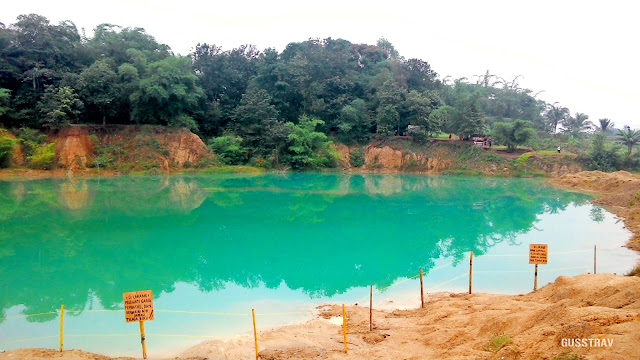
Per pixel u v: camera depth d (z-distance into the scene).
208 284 17.08
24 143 50.94
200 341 12.09
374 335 11.90
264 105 62.72
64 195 37.59
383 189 46.53
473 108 63.41
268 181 51.41
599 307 9.12
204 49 74.25
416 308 14.51
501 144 65.62
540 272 18.47
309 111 70.19
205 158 58.22
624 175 46.69
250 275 18.31
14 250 21.23
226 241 23.97
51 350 11.07
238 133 63.81
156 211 32.03
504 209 34.88
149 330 12.80
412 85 79.00
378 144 65.94
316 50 75.31
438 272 18.67
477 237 25.30
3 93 50.41
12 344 11.83
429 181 53.62
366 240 24.55
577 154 60.12
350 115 66.81
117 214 30.44
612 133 111.19
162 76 56.97
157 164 54.59
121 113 58.22
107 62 58.81
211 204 35.62
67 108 52.47
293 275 18.36
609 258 20.33
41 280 17.16
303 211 33.31
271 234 25.77
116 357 10.98
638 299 9.69
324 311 14.41
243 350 11.11
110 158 53.25
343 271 18.92
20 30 56.16
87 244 22.67
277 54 75.00
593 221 29.91
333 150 64.44
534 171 57.97
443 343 10.61
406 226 28.42
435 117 64.69
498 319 10.61
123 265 19.34
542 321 9.49
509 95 100.19
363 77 75.19
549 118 101.81
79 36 62.81
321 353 10.67
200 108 66.50
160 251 21.72
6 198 35.38
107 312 14.11
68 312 14.09
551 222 29.61
